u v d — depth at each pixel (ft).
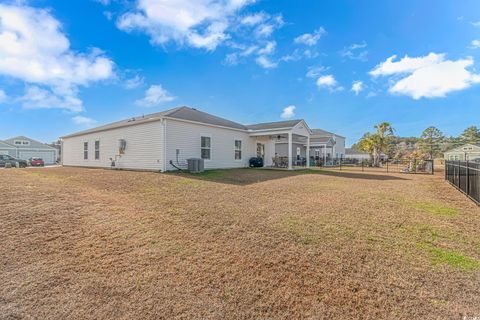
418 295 7.88
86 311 7.13
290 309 7.28
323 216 16.31
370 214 16.96
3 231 12.68
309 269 9.48
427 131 156.87
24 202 17.97
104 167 55.36
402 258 10.37
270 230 13.51
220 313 7.10
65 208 17.01
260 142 67.36
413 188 29.35
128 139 48.70
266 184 30.68
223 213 16.69
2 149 112.47
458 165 28.37
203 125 49.08
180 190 24.97
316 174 46.32
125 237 12.43
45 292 7.99
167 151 42.27
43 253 10.62
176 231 13.29
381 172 56.34
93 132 59.00
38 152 122.93
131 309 7.23
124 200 20.21
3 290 8.03
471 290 8.11
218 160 52.49
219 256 10.51
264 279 8.82
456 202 21.17
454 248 11.41
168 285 8.45
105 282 8.59
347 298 7.75
